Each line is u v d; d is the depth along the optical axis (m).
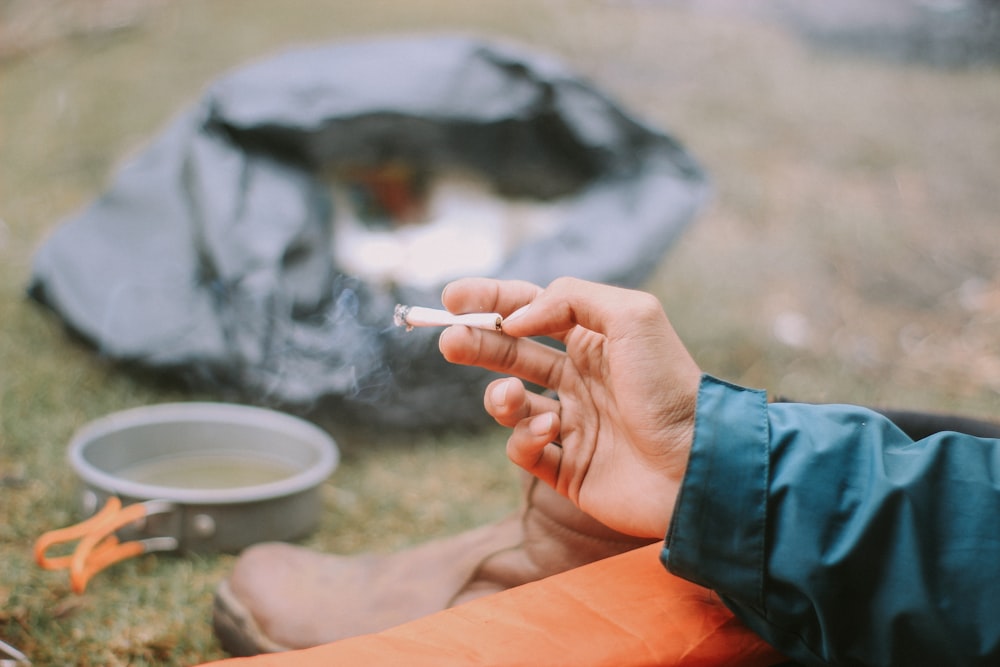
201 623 1.32
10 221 3.14
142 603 1.36
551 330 0.90
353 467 1.93
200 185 2.11
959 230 3.67
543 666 0.78
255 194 2.10
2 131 3.99
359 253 2.21
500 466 1.97
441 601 1.09
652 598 0.87
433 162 2.27
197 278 2.09
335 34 5.32
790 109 4.84
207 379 2.00
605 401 0.92
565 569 1.04
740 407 0.79
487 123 2.27
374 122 2.18
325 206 2.20
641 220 2.27
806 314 2.97
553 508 1.04
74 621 1.30
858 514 0.75
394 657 0.79
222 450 1.81
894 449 0.78
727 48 5.70
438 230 2.30
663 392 0.83
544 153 2.38
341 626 1.12
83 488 1.53
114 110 4.32
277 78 2.18
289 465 1.78
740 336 2.75
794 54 5.79
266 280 1.99
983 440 0.77
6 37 5.13
